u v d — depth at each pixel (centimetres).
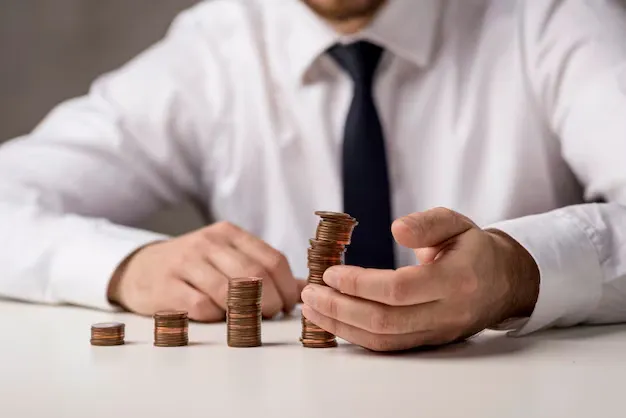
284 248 213
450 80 202
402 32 198
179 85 224
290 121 214
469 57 203
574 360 96
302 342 107
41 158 211
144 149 224
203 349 105
